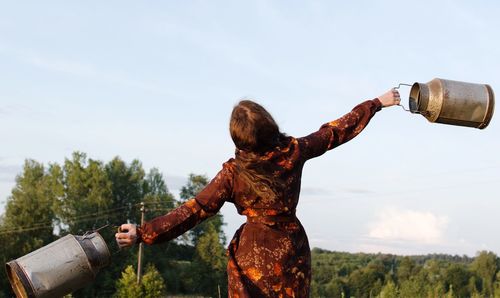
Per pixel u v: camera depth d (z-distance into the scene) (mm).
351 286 87625
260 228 3789
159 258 74562
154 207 75938
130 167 78125
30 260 4016
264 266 3746
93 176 71625
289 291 3758
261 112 3738
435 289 49531
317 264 121312
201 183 84375
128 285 44406
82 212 69000
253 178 3736
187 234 83812
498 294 51375
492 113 4859
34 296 3963
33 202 65250
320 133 4059
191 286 73125
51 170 71875
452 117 4805
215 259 73438
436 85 4793
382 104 4488
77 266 4039
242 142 3730
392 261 127312
